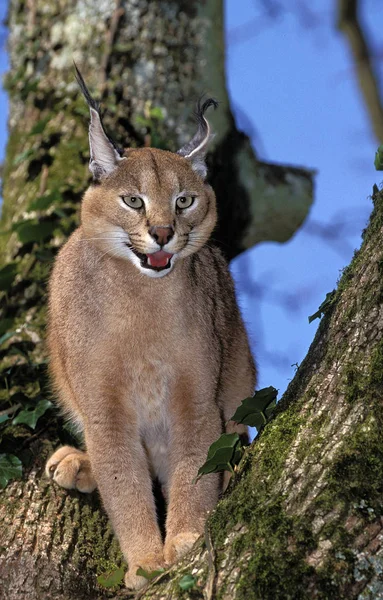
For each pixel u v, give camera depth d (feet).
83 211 28.02
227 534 20.35
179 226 27.12
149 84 41.14
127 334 26.86
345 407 20.71
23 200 39.52
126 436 27.53
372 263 21.84
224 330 29.96
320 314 23.84
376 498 19.49
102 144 27.68
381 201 22.57
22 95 42.32
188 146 29.53
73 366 27.84
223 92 42.91
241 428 30.78
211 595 19.19
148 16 42.09
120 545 26.35
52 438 30.86
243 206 43.19
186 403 27.40
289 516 19.62
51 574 24.68
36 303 35.65
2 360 33.94
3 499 27.68
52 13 43.04
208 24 42.91
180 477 27.02
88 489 28.43
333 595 18.38
